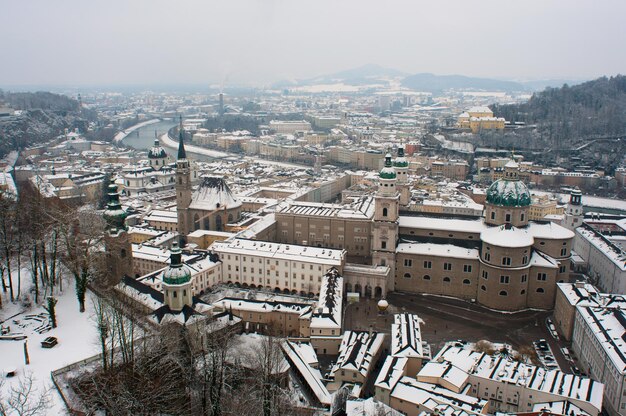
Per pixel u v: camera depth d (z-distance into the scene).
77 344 156.88
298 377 176.62
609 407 164.38
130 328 159.25
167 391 142.50
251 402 150.62
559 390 158.50
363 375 170.25
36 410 123.75
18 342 156.75
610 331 179.62
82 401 130.25
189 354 163.75
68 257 195.50
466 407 150.88
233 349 174.88
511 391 162.62
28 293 188.38
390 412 148.75
